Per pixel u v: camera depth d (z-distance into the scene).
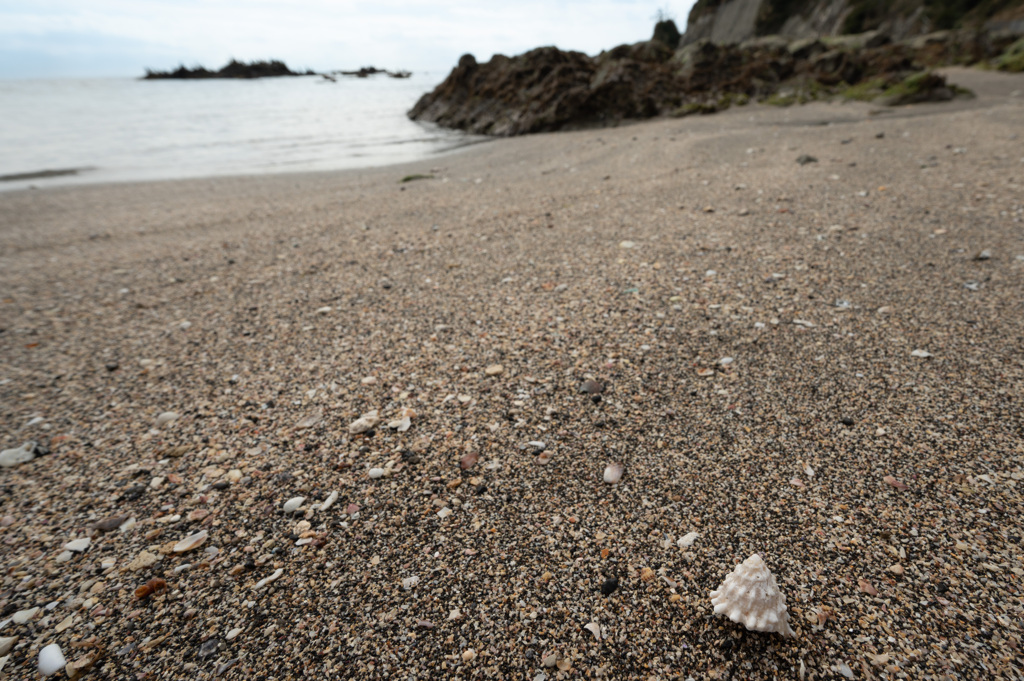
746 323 4.25
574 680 1.99
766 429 3.16
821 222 6.16
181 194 10.90
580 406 3.46
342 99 42.09
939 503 2.59
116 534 2.72
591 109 18.94
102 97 43.53
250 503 2.87
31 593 2.41
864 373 3.57
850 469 2.83
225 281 5.95
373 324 4.74
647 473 2.91
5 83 76.00
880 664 1.97
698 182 8.44
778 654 2.02
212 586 2.42
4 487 3.05
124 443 3.39
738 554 2.43
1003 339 3.78
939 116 12.30
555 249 6.18
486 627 2.20
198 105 35.75
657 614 2.20
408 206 8.82
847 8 54.97
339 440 3.30
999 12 45.03
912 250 5.27
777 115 15.73
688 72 22.19
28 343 4.75
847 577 2.28
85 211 9.58
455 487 2.90
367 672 2.06
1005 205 6.16
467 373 3.90
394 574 2.44
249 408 3.68
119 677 2.07
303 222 8.20
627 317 4.48
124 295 5.70
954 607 2.13
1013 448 2.86
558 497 2.80
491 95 23.30
